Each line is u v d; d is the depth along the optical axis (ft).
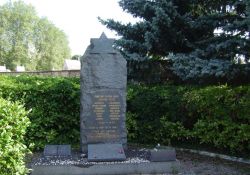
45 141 30.89
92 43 26.22
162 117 32.14
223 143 28.50
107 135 25.84
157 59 39.01
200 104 29.48
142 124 33.19
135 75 39.04
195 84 35.42
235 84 32.91
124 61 26.14
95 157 23.41
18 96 30.71
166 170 23.27
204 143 31.40
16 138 18.07
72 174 22.33
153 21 35.12
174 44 37.52
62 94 31.50
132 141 33.86
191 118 31.35
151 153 23.45
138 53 38.17
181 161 27.20
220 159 27.86
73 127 32.04
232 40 32.07
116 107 25.96
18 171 17.53
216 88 29.32
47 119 31.04
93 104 25.73
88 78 25.81
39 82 32.63
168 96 31.76
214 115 28.96
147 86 35.47
